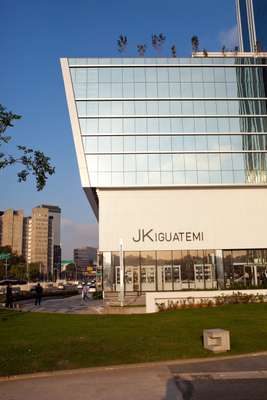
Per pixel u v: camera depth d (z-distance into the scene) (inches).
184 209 2075.5
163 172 2079.2
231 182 2081.7
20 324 766.5
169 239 2046.0
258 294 1069.1
